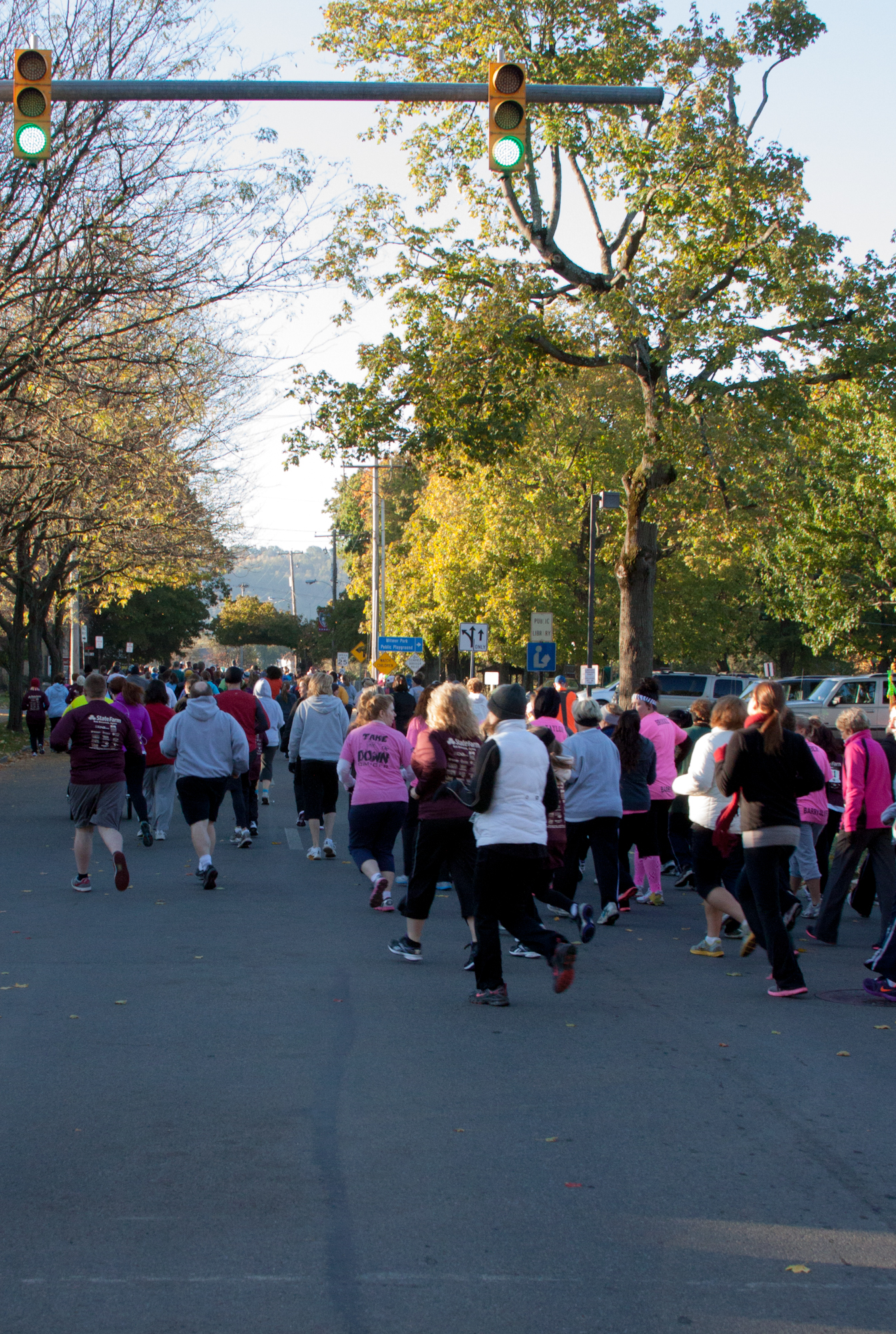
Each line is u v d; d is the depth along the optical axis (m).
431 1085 5.79
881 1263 4.02
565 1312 3.64
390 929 9.75
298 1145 4.97
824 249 21.30
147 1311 3.61
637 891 12.13
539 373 23.41
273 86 8.74
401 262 23.30
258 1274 3.85
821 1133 5.26
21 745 34.88
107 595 50.84
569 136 22.02
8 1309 3.61
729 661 68.19
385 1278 3.83
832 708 29.17
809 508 25.66
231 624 101.19
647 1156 4.93
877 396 22.95
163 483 27.70
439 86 8.86
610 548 43.72
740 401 21.34
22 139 8.62
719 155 21.23
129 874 12.26
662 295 21.12
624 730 11.61
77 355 19.45
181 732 11.41
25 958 8.36
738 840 9.14
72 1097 5.54
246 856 13.87
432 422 22.77
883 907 9.72
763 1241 4.16
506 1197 4.48
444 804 8.39
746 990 8.05
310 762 13.75
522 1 22.48
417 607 54.62
